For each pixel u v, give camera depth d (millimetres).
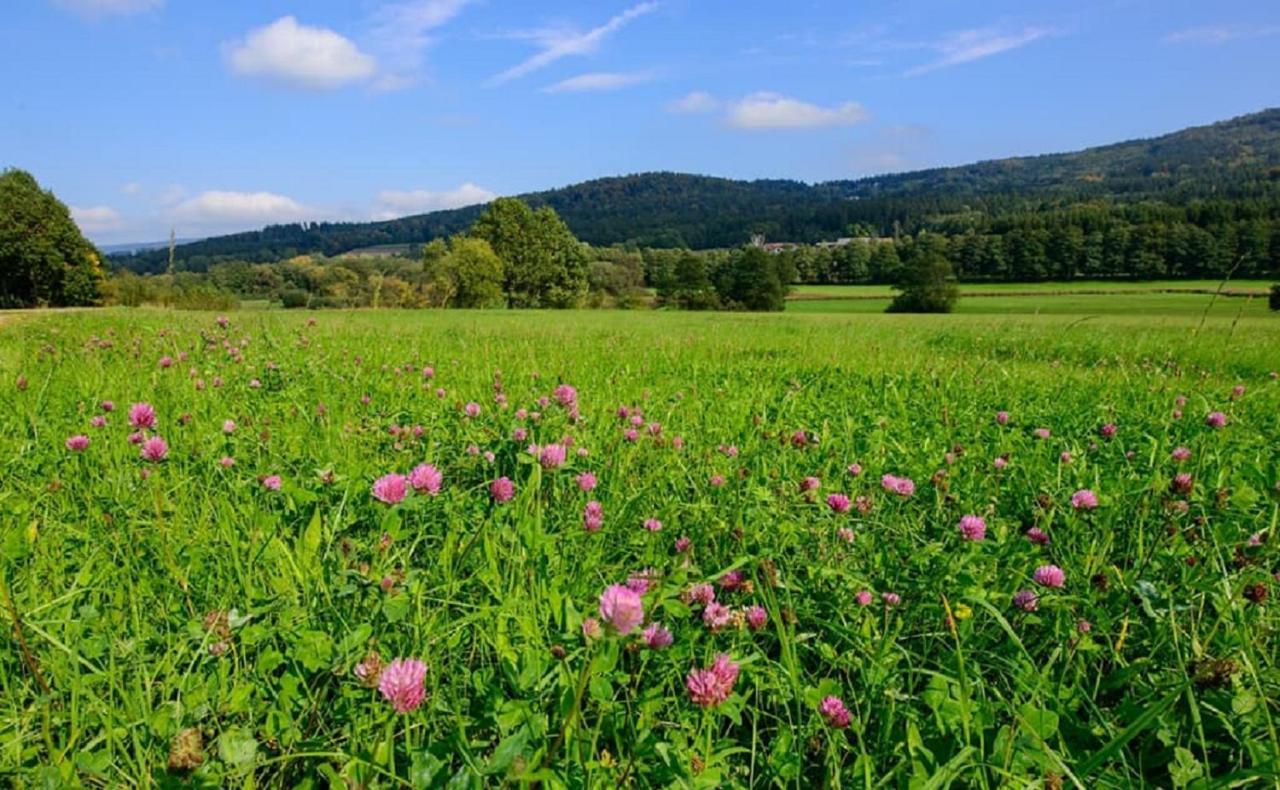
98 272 67438
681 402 6543
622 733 2004
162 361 6871
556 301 89562
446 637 2277
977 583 2688
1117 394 7852
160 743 1854
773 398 7156
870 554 3168
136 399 5586
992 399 7473
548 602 2480
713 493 3834
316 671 2152
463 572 2854
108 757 1729
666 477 4160
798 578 2971
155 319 16453
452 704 2053
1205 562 2904
